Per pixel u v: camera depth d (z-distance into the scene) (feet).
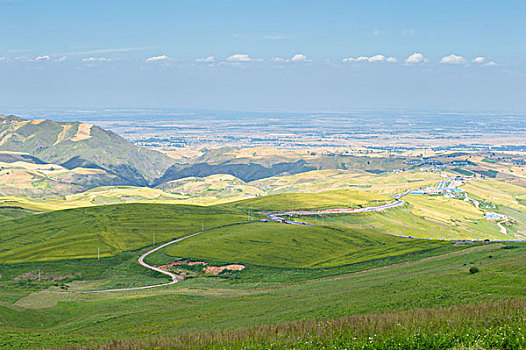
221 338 121.60
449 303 170.81
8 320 294.05
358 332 108.68
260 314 224.74
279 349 102.68
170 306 321.32
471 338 92.58
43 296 415.23
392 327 108.68
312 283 371.35
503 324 102.42
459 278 223.71
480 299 169.37
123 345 133.28
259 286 422.82
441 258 383.65
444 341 92.02
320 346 101.76
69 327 266.36
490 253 343.26
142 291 451.12
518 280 194.29
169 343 125.08
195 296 364.38
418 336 96.53
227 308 268.82
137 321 258.78
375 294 221.05
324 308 204.44
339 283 332.39
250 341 112.37
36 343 180.96
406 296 197.06
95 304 367.04
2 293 433.07
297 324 138.31
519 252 318.86
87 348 140.05
